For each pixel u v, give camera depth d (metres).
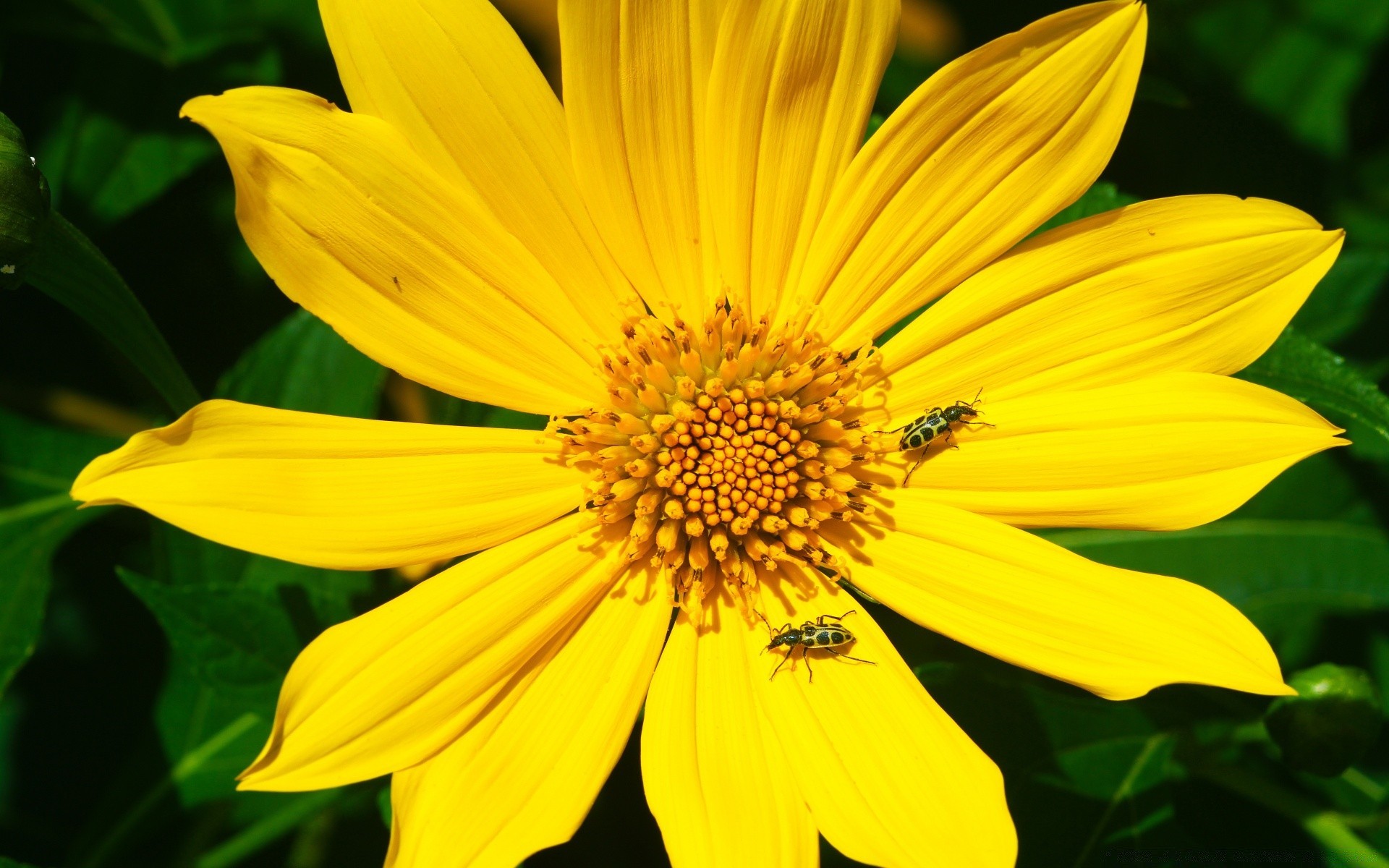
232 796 0.33
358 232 0.30
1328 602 0.34
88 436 0.34
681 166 0.31
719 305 0.32
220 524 0.29
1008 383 0.31
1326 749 0.32
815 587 0.31
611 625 0.31
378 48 0.30
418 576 0.33
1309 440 0.30
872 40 0.31
